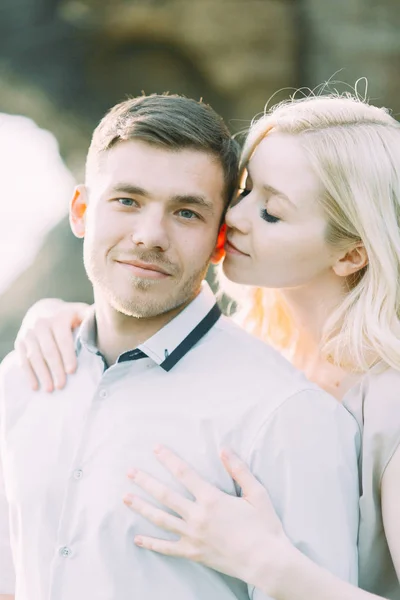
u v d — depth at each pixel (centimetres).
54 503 168
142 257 165
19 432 178
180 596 158
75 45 965
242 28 898
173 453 162
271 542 150
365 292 191
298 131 186
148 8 909
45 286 965
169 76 982
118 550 159
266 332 221
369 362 191
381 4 838
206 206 170
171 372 171
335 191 182
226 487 161
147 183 164
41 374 181
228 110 966
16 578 175
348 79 856
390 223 186
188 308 175
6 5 934
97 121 1020
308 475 156
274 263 187
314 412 161
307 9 870
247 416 161
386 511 172
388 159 187
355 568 163
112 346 179
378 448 175
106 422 168
